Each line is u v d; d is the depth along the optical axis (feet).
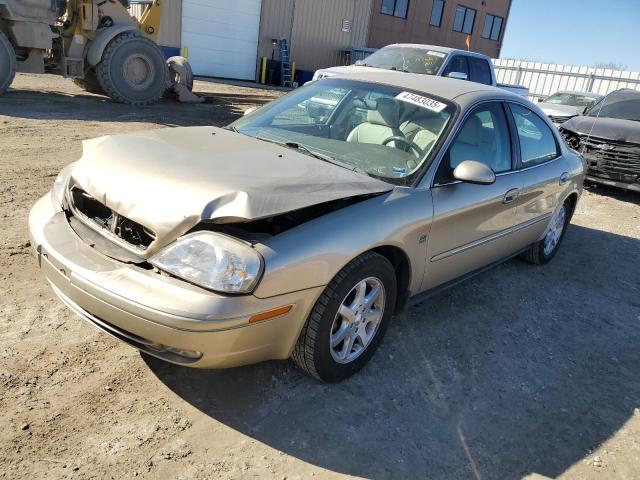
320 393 10.02
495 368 11.72
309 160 10.69
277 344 8.86
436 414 9.96
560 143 17.16
